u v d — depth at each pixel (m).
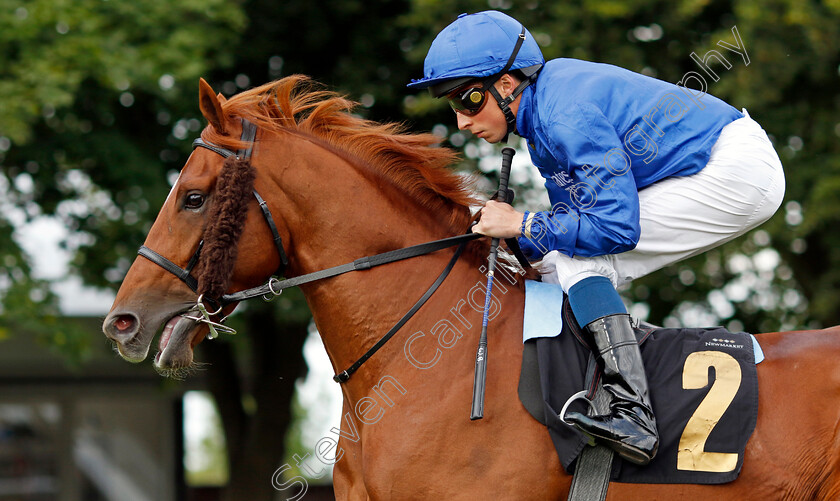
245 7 12.55
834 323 13.13
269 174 4.49
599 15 11.12
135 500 21.84
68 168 12.54
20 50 10.98
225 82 13.26
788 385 4.22
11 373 20.55
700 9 11.35
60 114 12.04
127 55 10.94
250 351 15.38
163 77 11.17
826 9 10.90
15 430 21.38
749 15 10.73
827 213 11.48
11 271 11.99
